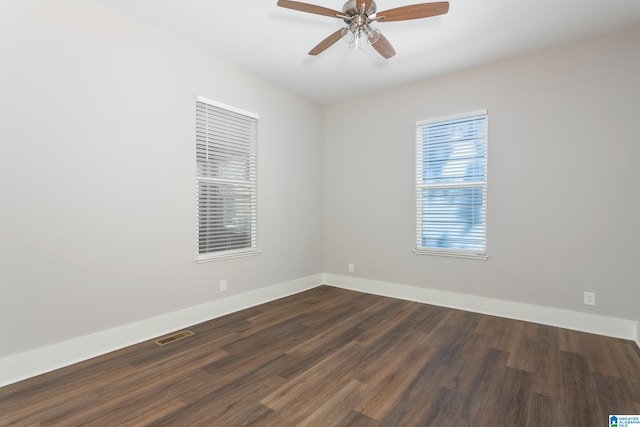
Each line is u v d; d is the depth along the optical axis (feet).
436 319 10.77
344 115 15.03
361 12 6.77
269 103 12.81
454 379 6.97
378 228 14.01
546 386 6.68
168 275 9.58
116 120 8.37
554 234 10.16
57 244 7.39
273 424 5.49
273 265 13.15
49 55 7.22
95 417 5.65
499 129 11.03
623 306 9.18
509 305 10.92
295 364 7.62
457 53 10.44
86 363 7.60
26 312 6.96
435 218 12.54
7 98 6.68
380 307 12.08
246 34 9.52
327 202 15.71
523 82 10.59
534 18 8.50
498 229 11.10
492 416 5.72
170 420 5.59
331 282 15.61
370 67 11.55
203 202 10.65
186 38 9.78
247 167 12.09
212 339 9.07
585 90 9.64
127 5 8.13
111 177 8.29
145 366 7.48
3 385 6.61
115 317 8.41
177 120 9.74
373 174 14.14
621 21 8.64
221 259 11.07
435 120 12.32
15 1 6.75
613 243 9.32
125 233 8.59
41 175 7.14
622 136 9.16
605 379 6.93
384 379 6.96
